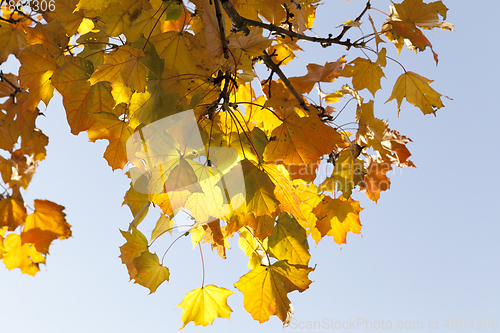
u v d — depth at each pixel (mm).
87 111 1787
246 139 1793
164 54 1747
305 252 1924
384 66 1849
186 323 1913
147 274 1861
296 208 1828
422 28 1911
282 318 1889
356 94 1951
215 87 1763
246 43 1749
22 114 1847
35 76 1782
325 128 1783
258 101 1941
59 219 1713
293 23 1963
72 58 1773
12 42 1844
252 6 1886
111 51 1716
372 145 1923
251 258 1965
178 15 1794
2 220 1702
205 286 1910
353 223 1954
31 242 1701
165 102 1739
